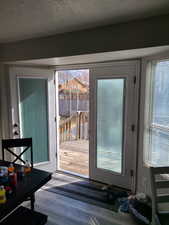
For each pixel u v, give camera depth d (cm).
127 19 184
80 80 537
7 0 141
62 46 234
